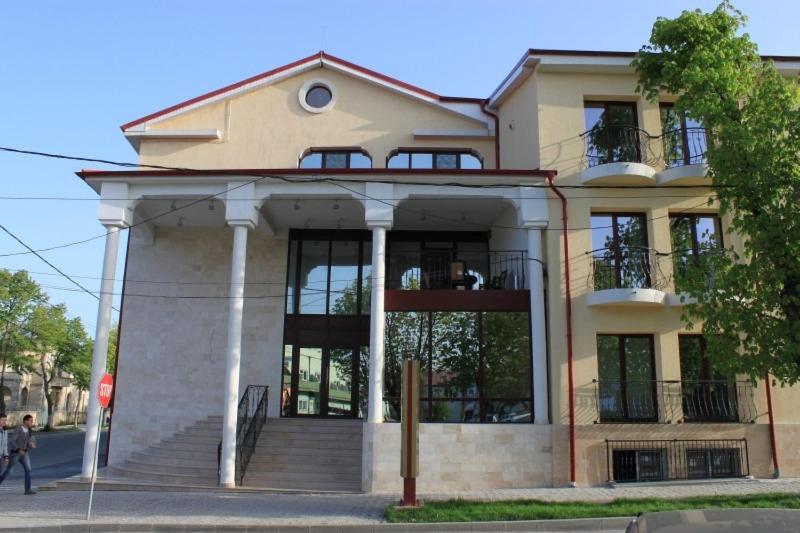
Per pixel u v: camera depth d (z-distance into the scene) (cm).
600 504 1143
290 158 1891
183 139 1908
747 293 1093
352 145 1898
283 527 1029
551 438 1449
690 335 1539
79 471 2067
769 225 1062
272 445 1600
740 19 1269
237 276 1531
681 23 1264
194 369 1845
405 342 1553
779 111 1098
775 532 321
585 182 1575
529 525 1031
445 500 1209
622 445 1444
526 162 1680
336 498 1314
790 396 1493
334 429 1666
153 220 1867
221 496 1341
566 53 1616
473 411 1503
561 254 1545
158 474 1526
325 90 1953
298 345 1864
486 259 1911
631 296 1465
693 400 1491
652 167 1578
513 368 1518
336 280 1909
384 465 1421
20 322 4597
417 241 1936
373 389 1463
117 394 1828
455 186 1570
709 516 349
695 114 1151
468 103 1914
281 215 1803
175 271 1905
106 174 1563
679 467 1438
